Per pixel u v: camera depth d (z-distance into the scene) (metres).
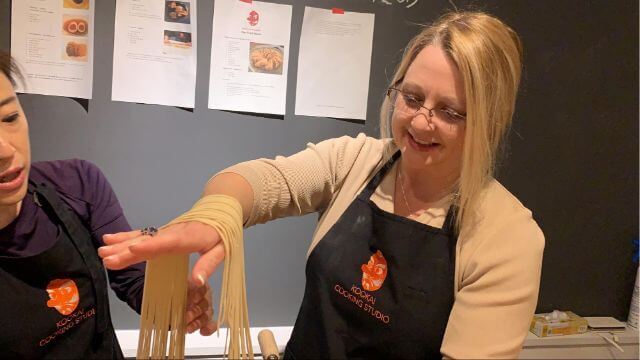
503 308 0.74
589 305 1.74
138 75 1.40
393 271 0.88
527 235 0.78
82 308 1.02
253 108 1.47
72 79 1.38
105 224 1.08
